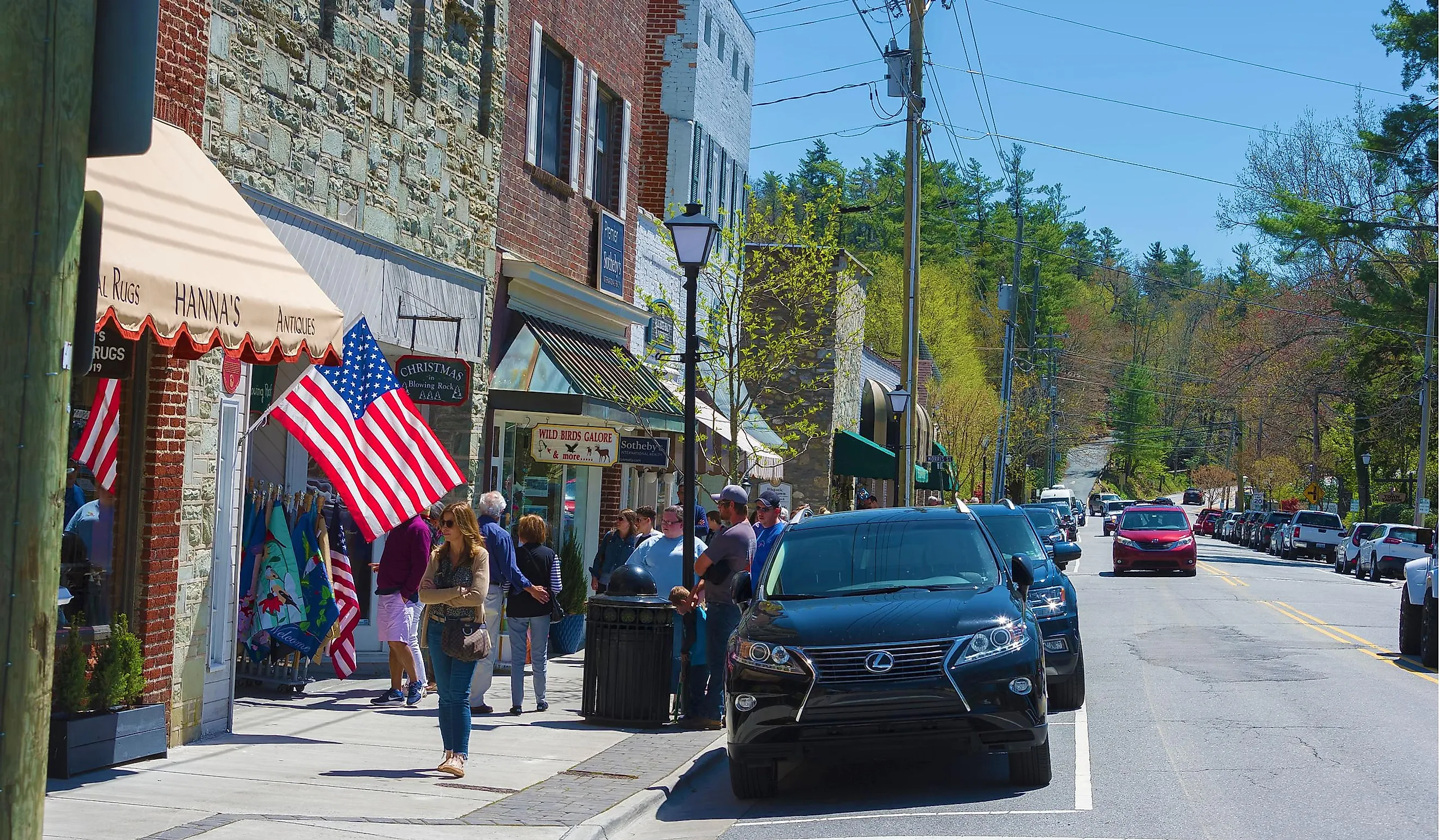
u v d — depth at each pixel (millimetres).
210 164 10039
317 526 13062
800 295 23484
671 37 26750
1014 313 58938
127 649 9461
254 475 13586
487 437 16531
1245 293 102438
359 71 13273
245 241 9484
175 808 8023
